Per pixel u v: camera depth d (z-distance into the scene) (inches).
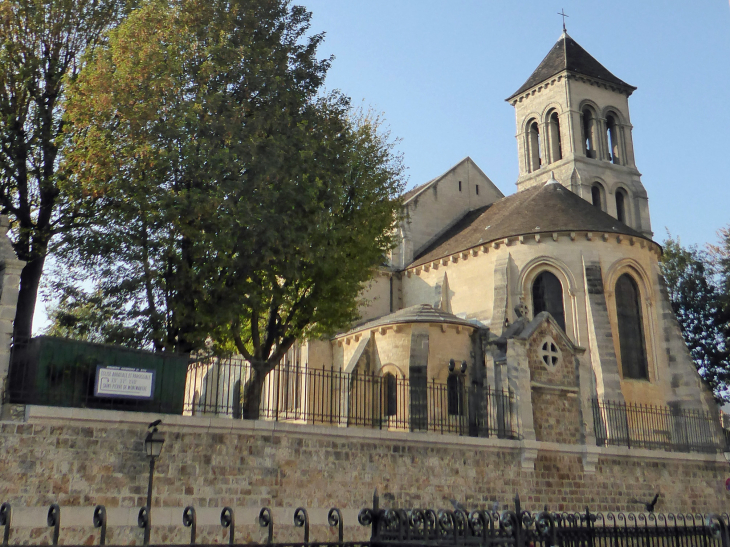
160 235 904.3
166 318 935.0
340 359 1574.8
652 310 1561.3
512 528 437.1
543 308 1515.7
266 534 728.3
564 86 2365.9
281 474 758.5
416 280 1802.4
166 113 915.4
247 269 939.3
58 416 640.4
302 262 1007.6
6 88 983.0
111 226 911.0
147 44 912.9
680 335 1546.5
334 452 802.2
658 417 1392.7
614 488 1046.4
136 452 679.7
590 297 1469.0
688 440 1229.1
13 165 967.6
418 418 1104.8
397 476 840.3
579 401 1055.6
